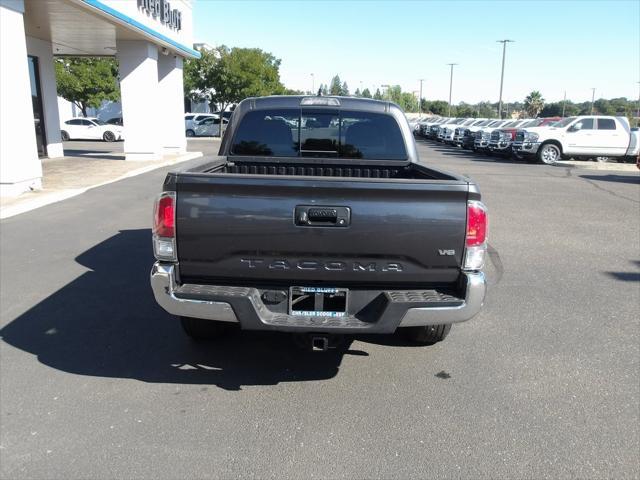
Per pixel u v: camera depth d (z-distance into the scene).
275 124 5.21
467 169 19.50
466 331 4.86
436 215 3.31
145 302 5.47
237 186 3.28
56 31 16.42
